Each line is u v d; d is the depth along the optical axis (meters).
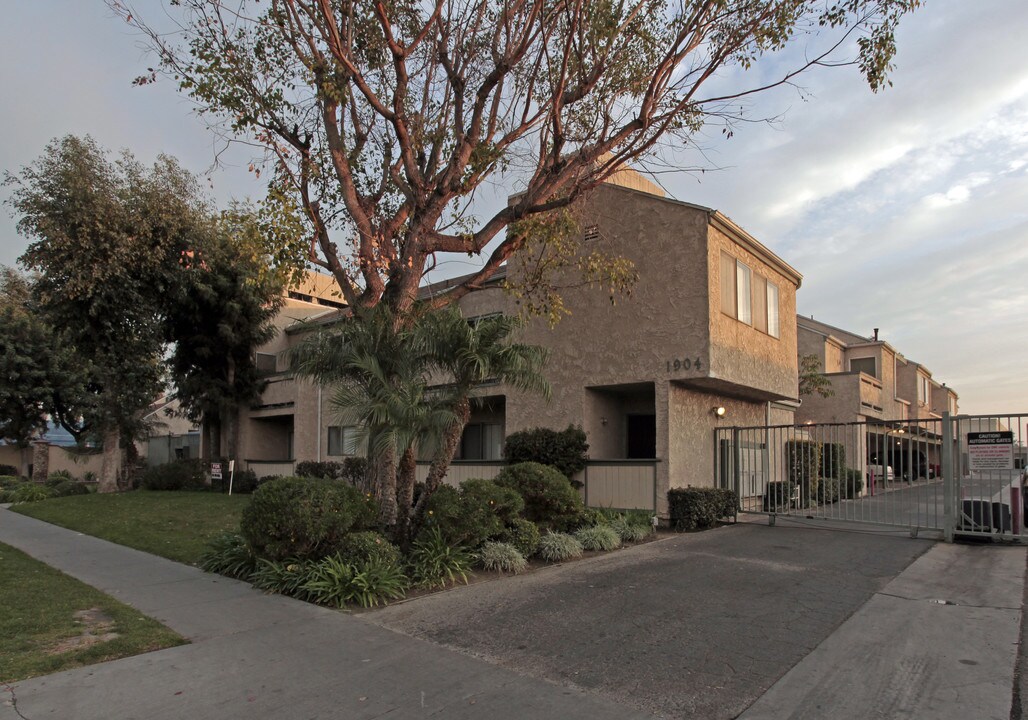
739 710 4.24
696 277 13.16
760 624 6.13
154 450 37.66
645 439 15.70
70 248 19.02
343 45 9.54
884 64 8.99
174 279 21.08
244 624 6.06
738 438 14.66
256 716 4.11
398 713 4.16
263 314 24.31
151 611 6.49
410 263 9.85
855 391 23.83
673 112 10.02
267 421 26.94
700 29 9.59
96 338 20.98
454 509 8.44
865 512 15.46
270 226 8.48
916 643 5.55
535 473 10.60
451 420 8.34
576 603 6.90
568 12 9.23
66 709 4.17
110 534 11.83
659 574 8.36
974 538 10.81
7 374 27.47
